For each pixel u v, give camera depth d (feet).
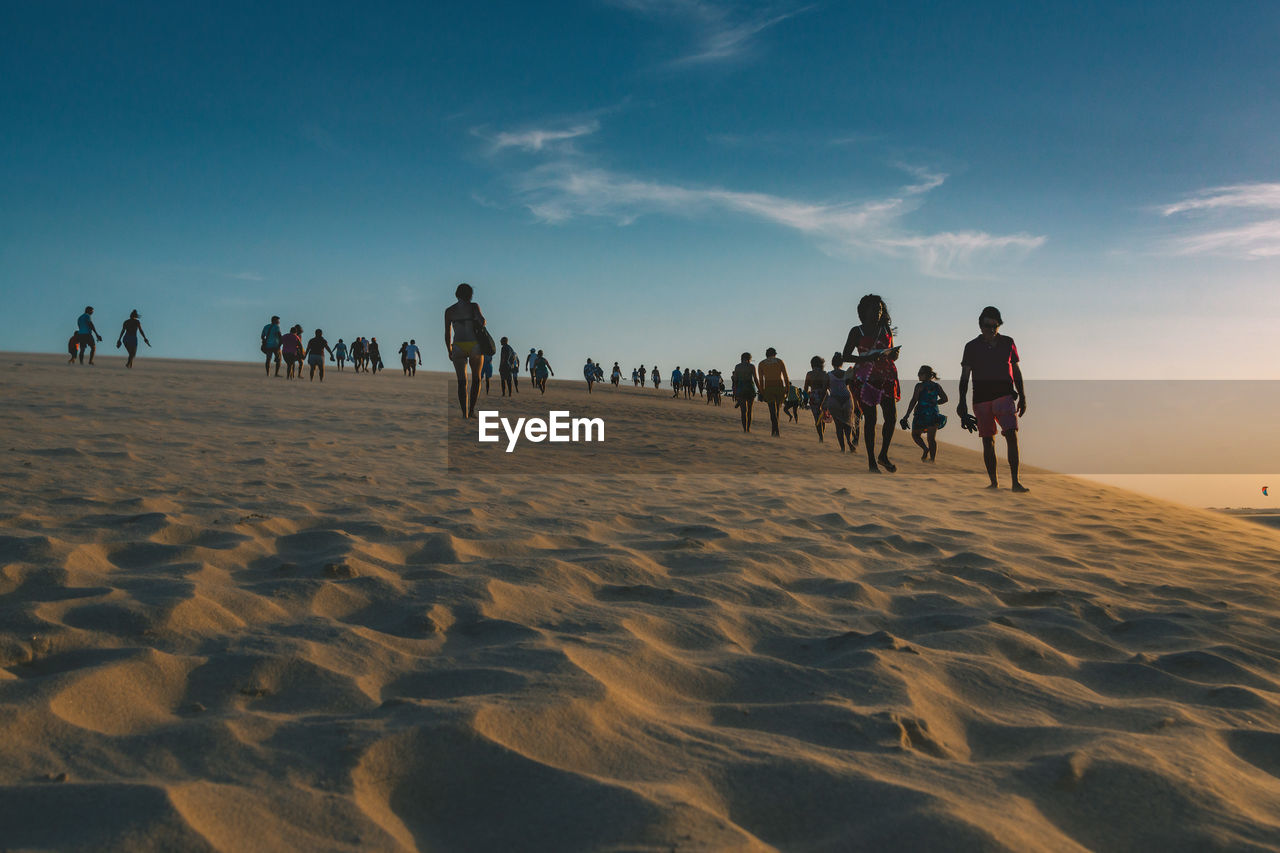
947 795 6.07
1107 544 18.24
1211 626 11.50
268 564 12.38
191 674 7.90
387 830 5.39
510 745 6.52
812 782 6.19
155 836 4.99
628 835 5.32
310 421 39.91
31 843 4.92
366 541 13.98
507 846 5.30
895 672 8.79
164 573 11.21
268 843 5.11
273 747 6.40
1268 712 8.34
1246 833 5.77
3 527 13.29
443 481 23.34
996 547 17.16
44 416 32.14
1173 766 6.70
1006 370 28.73
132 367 85.66
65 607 9.38
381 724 6.78
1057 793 6.29
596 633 9.77
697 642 9.89
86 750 6.22
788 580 13.34
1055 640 10.75
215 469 22.06
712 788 6.10
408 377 127.75
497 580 11.75
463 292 46.85
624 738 6.87
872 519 20.35
